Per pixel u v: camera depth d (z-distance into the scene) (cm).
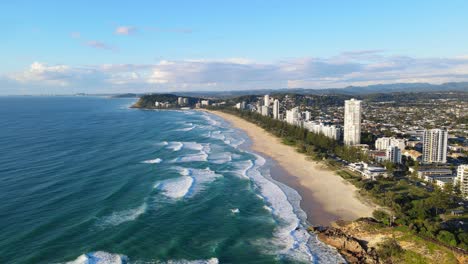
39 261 5688
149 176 10688
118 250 6166
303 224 7531
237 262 5972
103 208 7894
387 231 6731
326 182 10581
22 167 11206
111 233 6756
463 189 9350
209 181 10450
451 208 8256
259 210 8262
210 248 6397
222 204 8588
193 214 7881
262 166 12525
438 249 5906
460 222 7250
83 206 8031
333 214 8075
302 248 6494
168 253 6159
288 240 6788
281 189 9862
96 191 9112
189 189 9544
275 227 7350
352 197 9206
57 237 6488
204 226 7312
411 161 12938
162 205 8362
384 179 10738
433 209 8081
